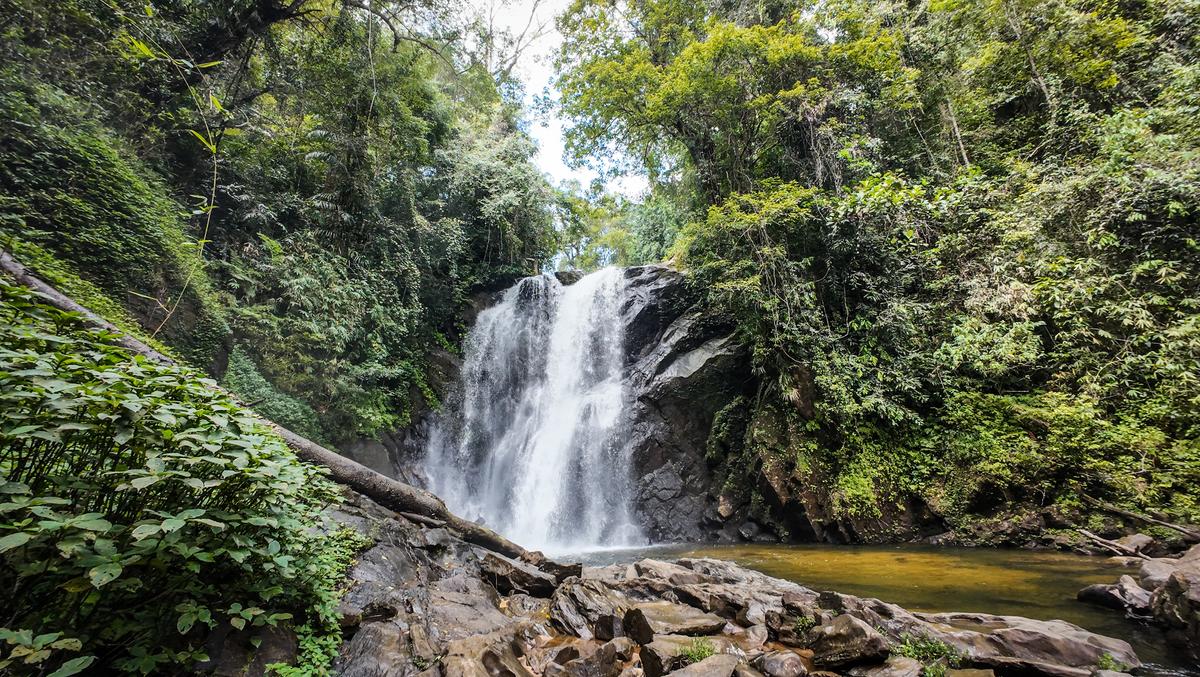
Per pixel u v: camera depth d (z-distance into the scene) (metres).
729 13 13.55
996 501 7.70
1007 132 10.80
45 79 6.45
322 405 9.27
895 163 11.16
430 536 5.08
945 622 3.71
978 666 2.91
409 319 12.65
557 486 12.41
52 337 2.17
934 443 8.52
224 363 7.49
